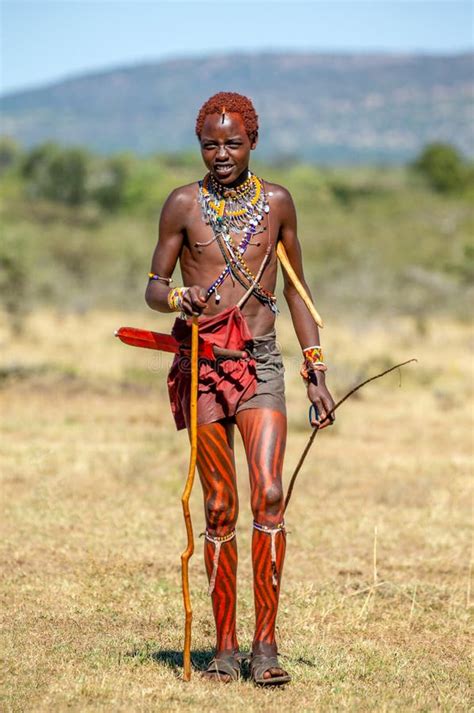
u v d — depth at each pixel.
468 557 23.52
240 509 27.12
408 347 76.56
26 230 149.88
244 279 15.47
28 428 36.97
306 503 27.91
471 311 112.75
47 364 54.28
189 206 15.57
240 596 20.05
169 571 21.59
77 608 18.95
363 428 40.50
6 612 18.55
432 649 17.84
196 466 15.55
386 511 27.22
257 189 15.63
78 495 27.56
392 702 14.80
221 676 15.27
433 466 33.06
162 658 16.38
